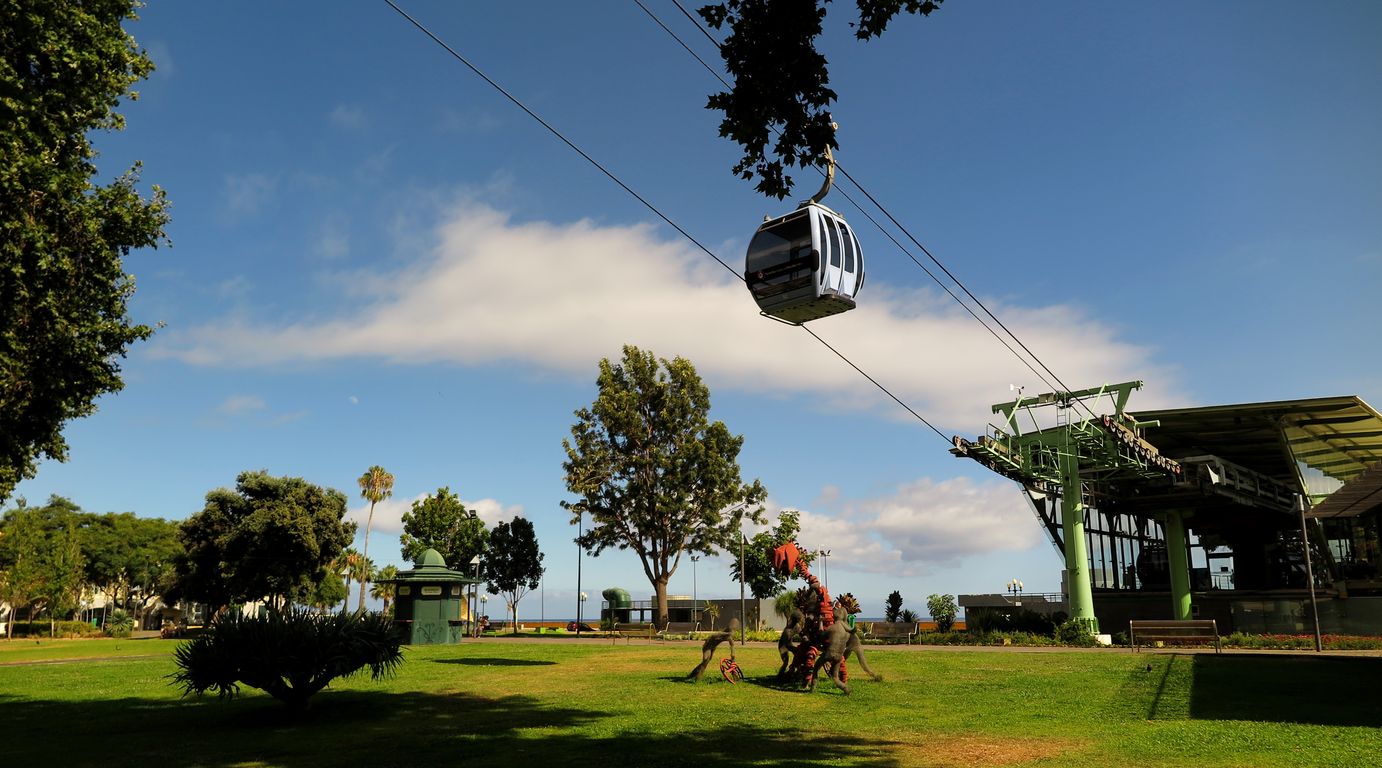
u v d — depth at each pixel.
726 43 9.75
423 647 36.94
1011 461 39.97
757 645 40.50
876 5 9.40
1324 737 11.75
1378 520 42.09
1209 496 44.47
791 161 10.27
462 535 78.69
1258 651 27.41
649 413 63.97
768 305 13.73
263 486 58.41
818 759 10.85
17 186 14.04
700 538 61.72
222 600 60.38
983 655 26.91
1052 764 10.25
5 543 77.81
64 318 16.06
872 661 25.20
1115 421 35.59
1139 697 16.50
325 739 12.84
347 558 110.81
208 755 11.59
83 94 15.85
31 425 17.09
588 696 17.86
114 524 105.81
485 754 11.40
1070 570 40.19
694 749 11.66
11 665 26.77
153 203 18.19
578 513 62.12
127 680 21.77
